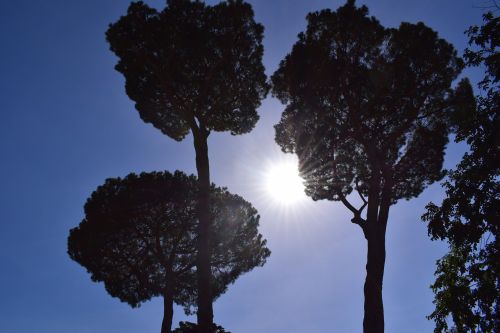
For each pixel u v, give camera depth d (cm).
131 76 2286
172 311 2344
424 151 2162
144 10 2230
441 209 1248
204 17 2223
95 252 2417
